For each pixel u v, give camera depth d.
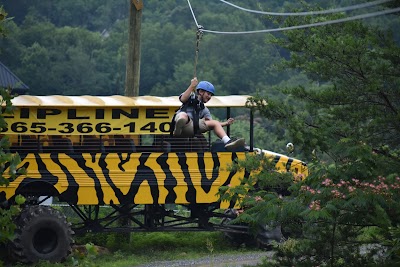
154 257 50.94
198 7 170.38
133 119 50.56
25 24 163.62
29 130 49.91
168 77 156.12
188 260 49.47
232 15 161.00
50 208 49.69
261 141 92.38
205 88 40.31
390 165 35.06
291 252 37.12
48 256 49.25
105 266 47.47
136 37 59.97
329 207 32.34
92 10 181.12
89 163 50.53
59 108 50.12
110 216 55.84
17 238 48.69
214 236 58.09
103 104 50.06
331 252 36.22
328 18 40.75
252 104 40.25
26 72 151.25
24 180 49.81
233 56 154.62
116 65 157.88
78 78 153.88
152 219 52.81
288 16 41.94
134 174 50.78
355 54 37.47
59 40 158.88
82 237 56.41
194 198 51.00
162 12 174.25
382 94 38.25
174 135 39.03
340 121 38.16
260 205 34.16
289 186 36.66
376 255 39.75
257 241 53.31
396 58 37.75
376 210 32.56
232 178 51.03
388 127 38.09
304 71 40.19
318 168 34.69
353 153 34.06
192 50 157.00
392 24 70.44
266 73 148.62
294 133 37.75
